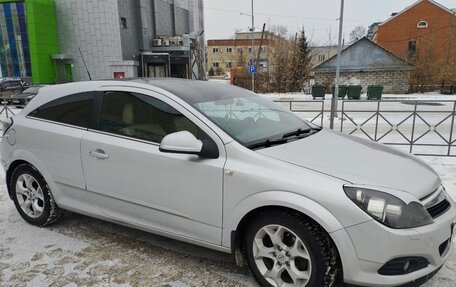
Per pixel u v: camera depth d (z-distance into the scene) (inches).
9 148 158.9
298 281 102.0
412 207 94.0
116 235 148.1
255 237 107.7
